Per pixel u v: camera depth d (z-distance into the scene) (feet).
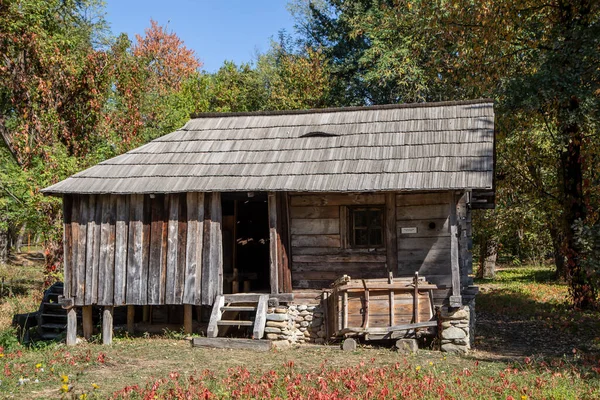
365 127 50.03
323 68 123.85
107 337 48.32
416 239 45.37
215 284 46.85
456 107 49.90
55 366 37.01
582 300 63.26
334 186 44.24
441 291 44.37
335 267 47.03
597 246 48.47
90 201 49.32
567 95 55.88
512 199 81.92
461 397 27.40
